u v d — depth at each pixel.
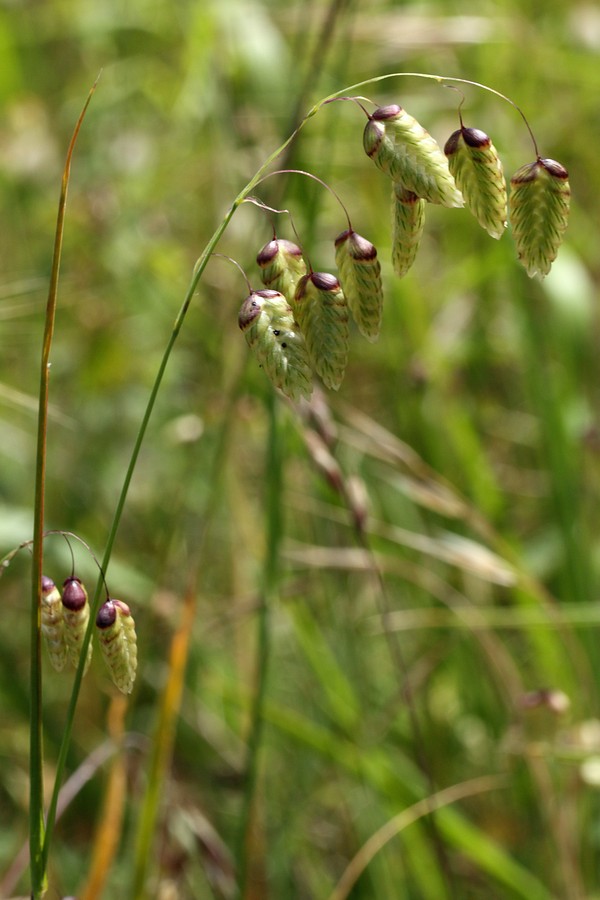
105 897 0.65
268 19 0.85
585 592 0.72
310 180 0.66
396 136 0.46
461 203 0.46
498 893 0.68
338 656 0.77
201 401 0.82
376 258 0.46
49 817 0.48
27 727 0.74
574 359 0.77
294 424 0.61
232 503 0.73
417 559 0.80
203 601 0.80
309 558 0.69
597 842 0.67
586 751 0.61
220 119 0.82
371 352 0.83
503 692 0.75
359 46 0.88
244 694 0.66
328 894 0.68
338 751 0.62
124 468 0.88
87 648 0.47
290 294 0.47
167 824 0.61
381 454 0.65
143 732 0.72
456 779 0.75
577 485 0.77
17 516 0.66
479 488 0.78
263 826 0.71
